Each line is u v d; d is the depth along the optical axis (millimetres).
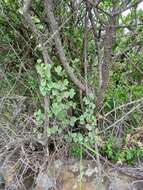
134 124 2328
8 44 2465
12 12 2299
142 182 2070
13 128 2248
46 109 2064
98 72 2195
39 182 2111
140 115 2342
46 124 2082
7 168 2180
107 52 2020
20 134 2205
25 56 2391
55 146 2191
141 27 2391
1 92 2410
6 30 2416
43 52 2012
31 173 2203
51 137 2195
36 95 2387
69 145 2221
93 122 2111
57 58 2223
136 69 2627
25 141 2186
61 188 2076
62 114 2096
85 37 2174
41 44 1996
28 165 2115
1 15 2320
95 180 2061
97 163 2057
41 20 2156
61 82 2043
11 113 2320
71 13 2176
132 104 2355
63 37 2207
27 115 2281
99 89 2146
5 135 2232
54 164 2172
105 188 2023
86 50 2225
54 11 2115
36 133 2186
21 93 2436
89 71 2305
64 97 2082
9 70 2527
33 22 1992
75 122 2281
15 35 2416
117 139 2207
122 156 2145
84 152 2215
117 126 2258
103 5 2131
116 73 2629
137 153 2150
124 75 2627
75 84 2168
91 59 2322
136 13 2432
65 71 2141
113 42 2326
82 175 2076
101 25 2076
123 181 2059
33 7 2156
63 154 2207
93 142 2137
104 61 2064
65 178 2115
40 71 1978
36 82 2357
